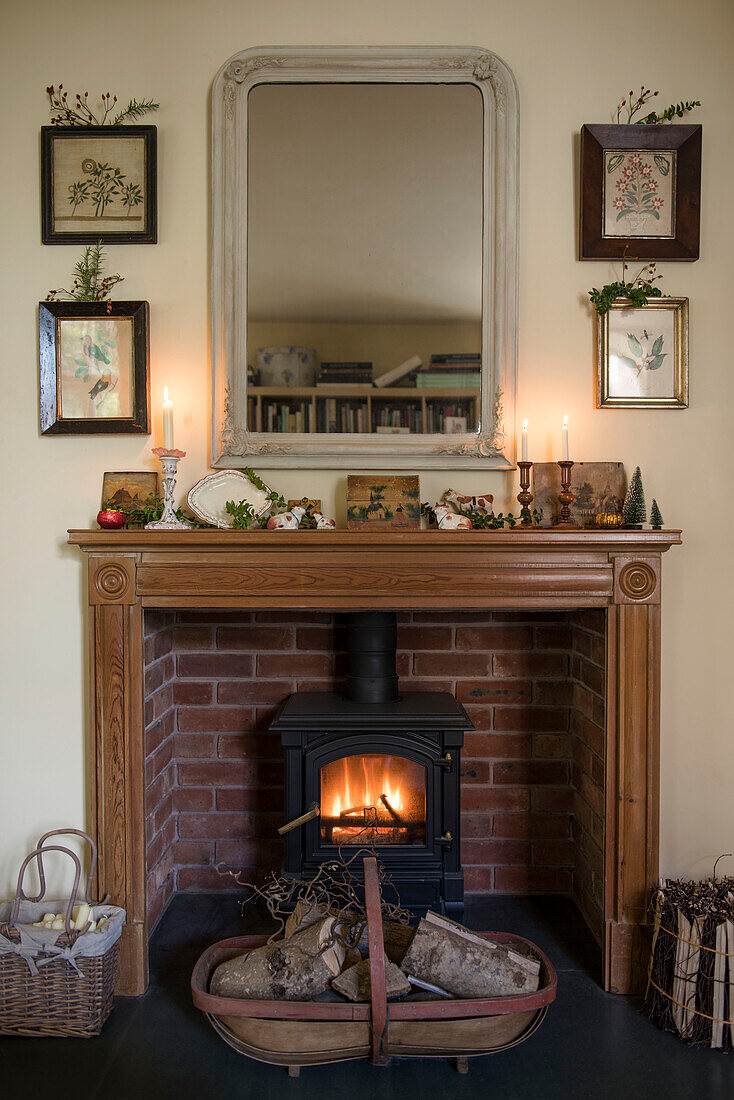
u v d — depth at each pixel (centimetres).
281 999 175
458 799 223
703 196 226
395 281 229
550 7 225
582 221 223
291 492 230
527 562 204
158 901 235
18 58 226
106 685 206
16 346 228
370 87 228
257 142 228
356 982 176
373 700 232
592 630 226
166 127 227
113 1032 188
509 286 225
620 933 204
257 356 229
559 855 254
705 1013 184
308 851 223
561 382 228
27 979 186
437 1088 170
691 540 227
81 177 226
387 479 224
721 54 224
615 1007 199
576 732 247
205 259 228
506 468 226
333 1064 179
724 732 228
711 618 227
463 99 227
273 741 253
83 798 227
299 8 226
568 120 226
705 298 226
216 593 205
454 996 178
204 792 254
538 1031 189
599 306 222
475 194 227
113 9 227
